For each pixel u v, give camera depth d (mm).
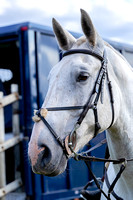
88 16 2012
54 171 1845
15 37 4211
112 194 2293
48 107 1899
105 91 2051
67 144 1873
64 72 1955
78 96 1938
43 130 1845
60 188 4277
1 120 4090
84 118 1943
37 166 1807
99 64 2039
